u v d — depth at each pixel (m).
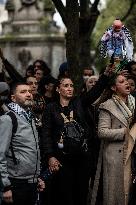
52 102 10.97
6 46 47.22
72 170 10.73
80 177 10.78
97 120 11.41
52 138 10.74
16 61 47.09
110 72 11.20
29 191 9.80
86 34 18.64
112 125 11.01
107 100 11.18
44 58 46.81
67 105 10.95
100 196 11.23
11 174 9.70
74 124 10.72
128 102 11.28
